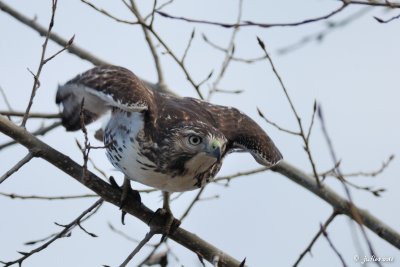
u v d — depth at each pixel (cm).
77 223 1080
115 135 1149
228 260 1131
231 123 1234
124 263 1062
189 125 1142
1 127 999
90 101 1153
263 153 1209
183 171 1154
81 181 1072
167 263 1158
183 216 1160
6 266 1038
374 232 1289
